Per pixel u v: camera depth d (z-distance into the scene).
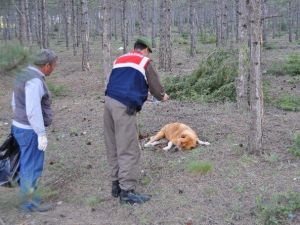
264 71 13.78
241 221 4.50
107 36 11.99
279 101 9.55
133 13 46.00
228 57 10.54
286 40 34.62
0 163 4.88
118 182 5.21
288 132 7.16
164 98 5.14
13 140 4.95
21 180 4.30
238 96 8.78
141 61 4.93
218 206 4.80
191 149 6.61
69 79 15.29
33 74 3.13
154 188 5.38
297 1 38.91
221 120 8.01
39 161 4.91
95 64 19.97
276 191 5.02
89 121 8.79
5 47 2.79
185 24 56.72
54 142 7.55
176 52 22.86
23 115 4.86
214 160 6.05
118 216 4.79
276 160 5.90
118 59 5.12
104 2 11.91
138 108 4.95
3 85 3.00
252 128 6.07
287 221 4.43
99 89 12.98
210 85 10.31
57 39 41.31
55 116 9.48
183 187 5.33
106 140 5.17
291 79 12.55
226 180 5.39
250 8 5.86
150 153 6.62
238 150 6.29
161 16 16.41
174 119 8.28
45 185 5.62
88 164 6.44
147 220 4.61
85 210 4.98
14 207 3.67
